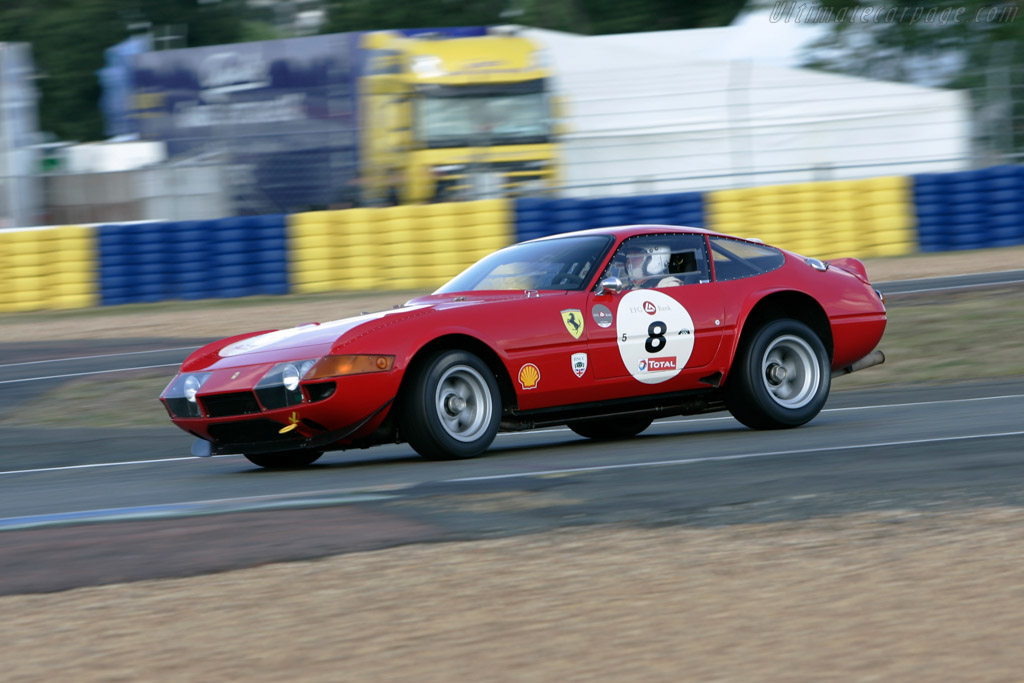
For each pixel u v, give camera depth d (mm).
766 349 22438
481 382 19703
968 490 14117
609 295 21016
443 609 9734
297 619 9578
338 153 63625
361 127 63188
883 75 86938
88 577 11203
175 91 65562
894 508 13195
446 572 10922
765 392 22344
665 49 73125
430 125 62969
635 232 22062
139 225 60094
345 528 12977
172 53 65500
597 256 21500
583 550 11656
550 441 24453
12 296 59969
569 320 20438
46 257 59906
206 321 51531
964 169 68000
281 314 51688
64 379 39219
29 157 66438
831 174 67312
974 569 10477
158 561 11727
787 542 11734
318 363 18578
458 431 19609
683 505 13836
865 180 61312
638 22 111312
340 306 52688
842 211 61125
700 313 21812
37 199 66312
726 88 67562
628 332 20953
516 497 14719
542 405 20297
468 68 63031
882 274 54719
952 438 19281
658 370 21328
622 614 9461
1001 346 36625
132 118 66438
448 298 21375
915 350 37250
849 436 20719
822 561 10930
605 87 66688
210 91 64938
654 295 21484
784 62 73938
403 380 19125
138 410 33406
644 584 10328
